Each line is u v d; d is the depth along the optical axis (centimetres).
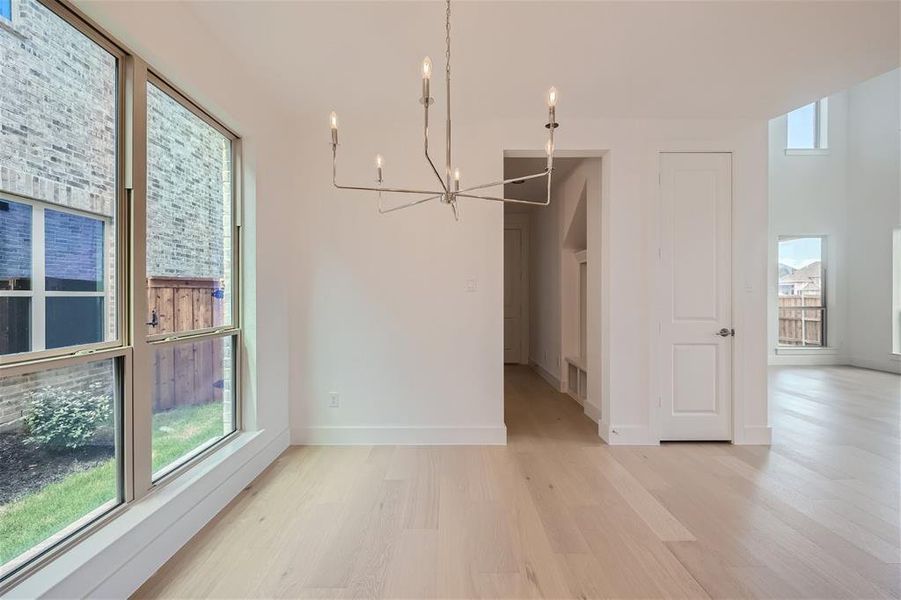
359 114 316
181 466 216
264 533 206
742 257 334
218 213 258
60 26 151
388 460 300
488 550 193
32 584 131
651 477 271
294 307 333
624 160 332
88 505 161
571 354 509
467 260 334
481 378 335
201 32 215
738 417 332
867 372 642
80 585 140
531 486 258
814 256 723
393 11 203
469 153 331
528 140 332
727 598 162
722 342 335
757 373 335
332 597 163
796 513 225
